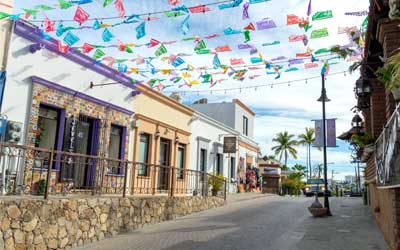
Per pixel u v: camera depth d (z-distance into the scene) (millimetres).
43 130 10273
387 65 4688
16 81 9305
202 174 16297
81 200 8719
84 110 11648
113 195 10562
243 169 27719
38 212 7504
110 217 9602
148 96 15266
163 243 8555
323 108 14430
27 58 9633
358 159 16406
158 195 12602
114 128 13344
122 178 13336
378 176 7629
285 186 39781
